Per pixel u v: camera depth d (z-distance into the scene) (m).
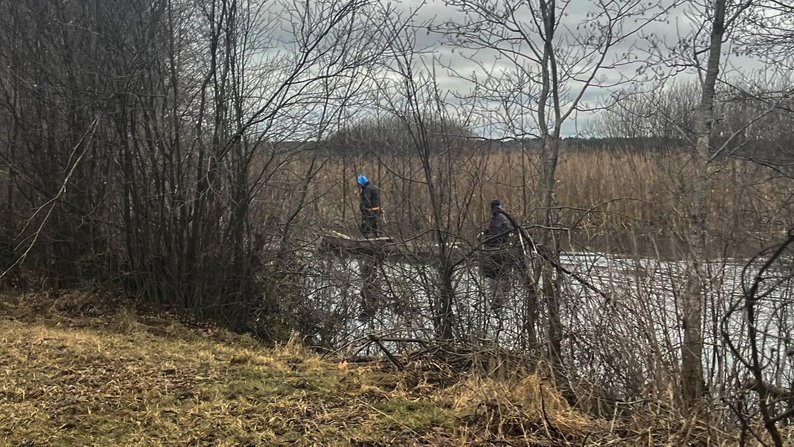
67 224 6.96
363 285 7.08
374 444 3.64
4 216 7.10
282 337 7.09
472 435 3.79
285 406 4.08
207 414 3.89
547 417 3.96
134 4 6.57
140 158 6.81
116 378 4.41
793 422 4.31
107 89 6.61
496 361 5.12
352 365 5.32
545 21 6.12
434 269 6.53
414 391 4.62
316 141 7.33
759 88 5.58
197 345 5.61
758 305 4.53
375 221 7.29
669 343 4.60
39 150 6.95
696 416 3.79
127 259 7.05
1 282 6.94
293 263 7.50
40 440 3.49
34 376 4.34
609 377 4.83
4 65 6.84
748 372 4.45
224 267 6.98
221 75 6.84
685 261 4.82
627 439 3.71
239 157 6.96
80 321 6.18
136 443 3.53
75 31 6.65
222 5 6.67
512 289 5.92
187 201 6.72
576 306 5.17
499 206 6.62
